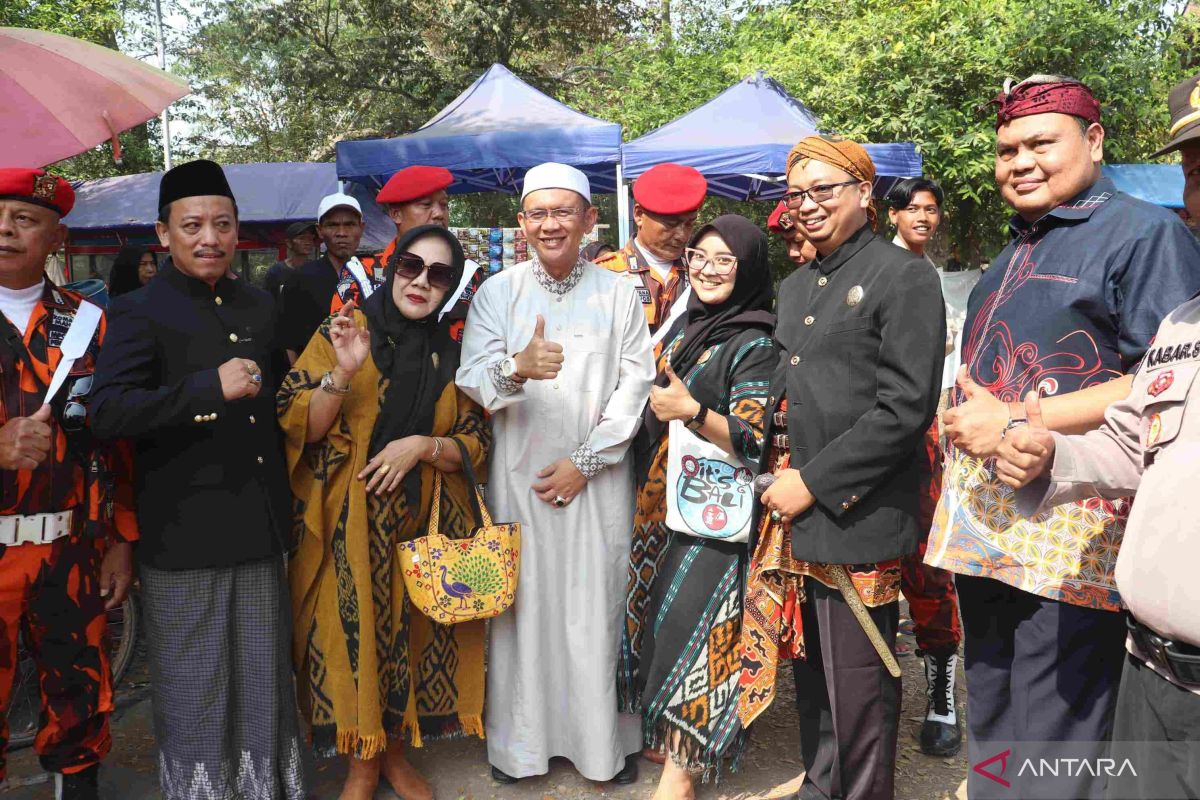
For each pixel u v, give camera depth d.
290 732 2.86
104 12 13.16
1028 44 8.35
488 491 3.18
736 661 2.88
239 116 26.56
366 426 2.87
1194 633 1.61
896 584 2.54
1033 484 1.90
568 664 3.10
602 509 3.11
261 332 2.90
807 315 2.61
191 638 2.72
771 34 11.07
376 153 7.04
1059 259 2.19
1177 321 1.82
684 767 2.89
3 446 2.49
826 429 2.49
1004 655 2.31
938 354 2.37
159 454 2.71
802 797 2.82
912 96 8.45
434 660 3.05
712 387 2.97
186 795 2.77
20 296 2.79
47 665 2.82
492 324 3.12
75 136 2.87
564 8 19.55
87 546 2.86
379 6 19.58
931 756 3.36
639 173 7.20
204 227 2.72
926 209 3.91
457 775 3.25
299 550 2.89
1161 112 8.88
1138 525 1.75
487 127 7.54
